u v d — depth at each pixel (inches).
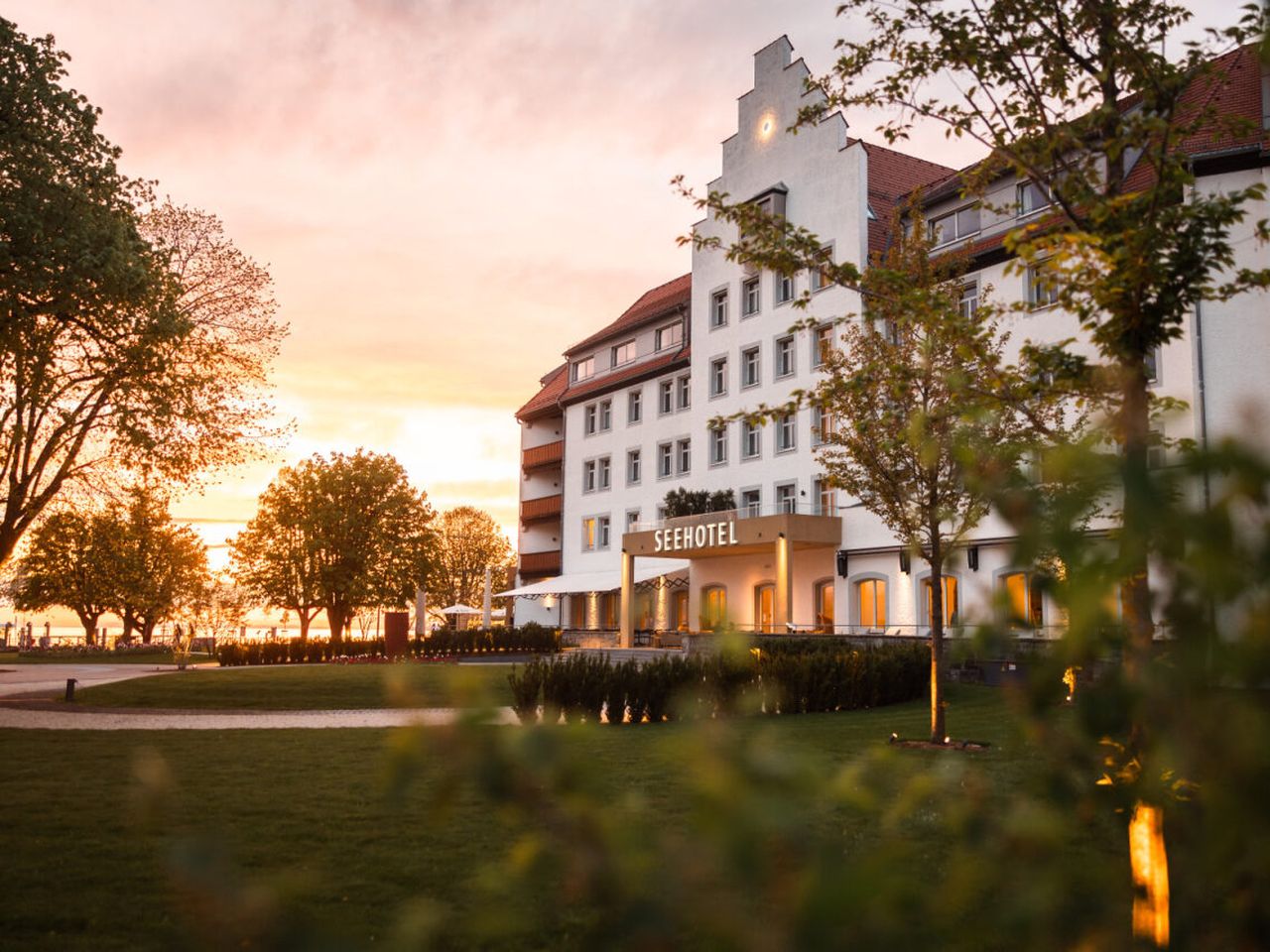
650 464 1764.3
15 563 2428.6
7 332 768.3
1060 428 431.5
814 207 1428.4
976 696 820.0
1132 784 35.8
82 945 220.7
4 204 741.3
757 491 1503.4
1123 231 184.1
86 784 419.8
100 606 2522.1
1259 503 29.6
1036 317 1053.8
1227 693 31.8
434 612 3056.1
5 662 1835.6
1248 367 904.9
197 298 1000.9
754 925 28.0
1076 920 35.8
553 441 2126.0
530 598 2096.5
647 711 674.2
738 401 1549.0
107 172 817.5
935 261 603.5
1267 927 32.2
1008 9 225.6
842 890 27.8
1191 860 33.9
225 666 1528.1
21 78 773.9
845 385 284.0
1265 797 31.3
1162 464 32.0
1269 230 189.6
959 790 38.4
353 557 2246.6
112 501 992.2
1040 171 219.0
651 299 2047.2
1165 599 31.4
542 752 30.3
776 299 1494.8
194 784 415.5
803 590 1416.1
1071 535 32.4
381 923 225.0
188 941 26.7
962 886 35.5
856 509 1328.7
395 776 30.2
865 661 786.2
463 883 263.7
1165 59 211.6
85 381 874.8
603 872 29.4
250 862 285.4
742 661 34.8
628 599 1515.7
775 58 1507.1
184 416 883.4
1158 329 189.5
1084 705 34.4
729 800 29.3
